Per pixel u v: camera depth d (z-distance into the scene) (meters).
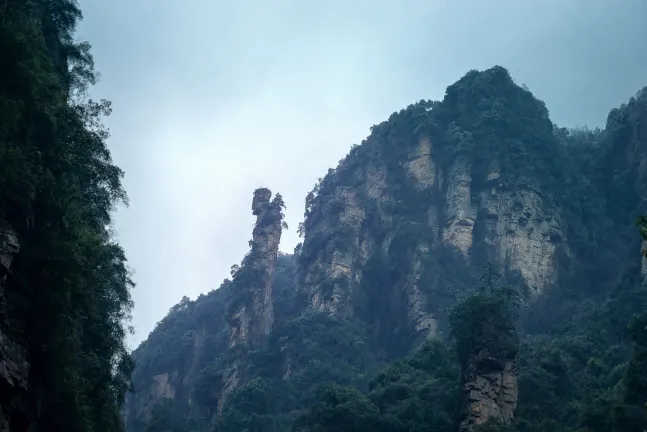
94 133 62.91
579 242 169.75
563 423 96.75
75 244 55.84
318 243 176.25
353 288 164.62
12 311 51.62
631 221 172.38
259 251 171.25
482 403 96.06
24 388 50.66
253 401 134.00
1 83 53.59
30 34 56.00
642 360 92.31
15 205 52.78
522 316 153.00
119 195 66.69
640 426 85.88
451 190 175.75
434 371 115.88
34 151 54.44
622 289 148.62
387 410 105.62
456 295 153.38
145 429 151.38
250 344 159.25
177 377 176.00
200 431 141.38
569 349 120.75
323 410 104.75
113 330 68.50
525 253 165.00
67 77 65.81
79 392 56.00
